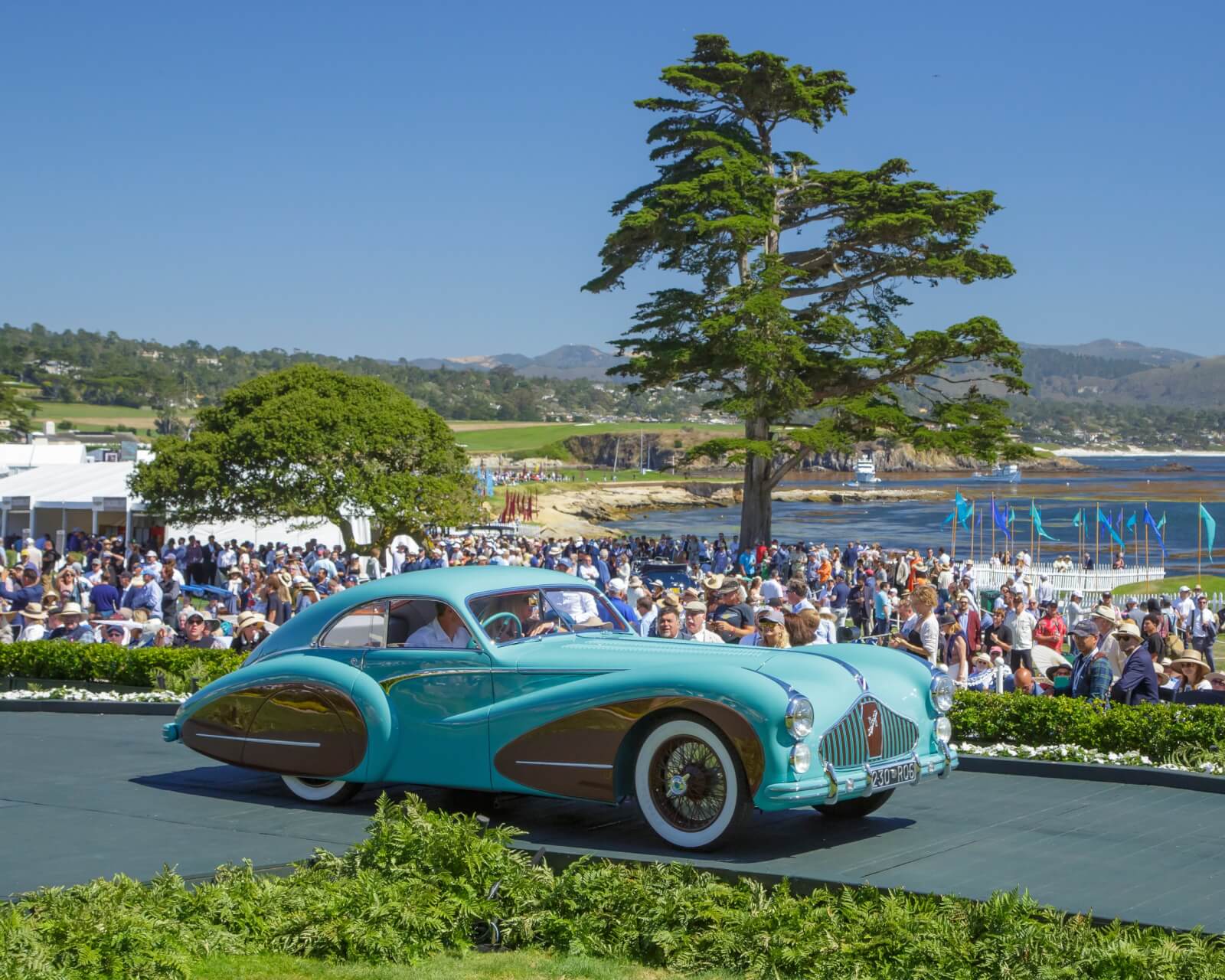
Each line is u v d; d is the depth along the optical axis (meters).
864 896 5.88
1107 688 11.01
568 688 7.45
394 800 8.73
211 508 47.81
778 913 5.55
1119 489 180.50
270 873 6.62
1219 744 9.52
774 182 51.41
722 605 12.88
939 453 48.50
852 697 7.14
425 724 7.98
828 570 35.34
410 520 49.47
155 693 14.20
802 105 52.34
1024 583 27.89
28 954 4.98
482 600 8.14
